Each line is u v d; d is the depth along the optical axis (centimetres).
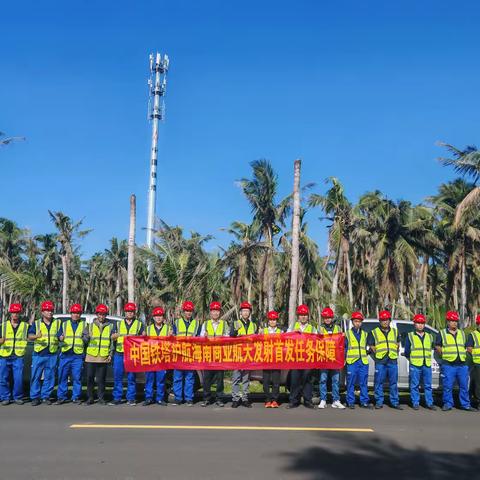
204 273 2306
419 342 1166
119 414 1023
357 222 3356
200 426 916
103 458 712
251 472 661
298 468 682
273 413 1066
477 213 2666
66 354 1150
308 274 3125
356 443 820
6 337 1136
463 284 3253
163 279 2523
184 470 663
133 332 1162
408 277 3600
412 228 3284
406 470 682
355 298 3972
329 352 1153
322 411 1105
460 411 1140
